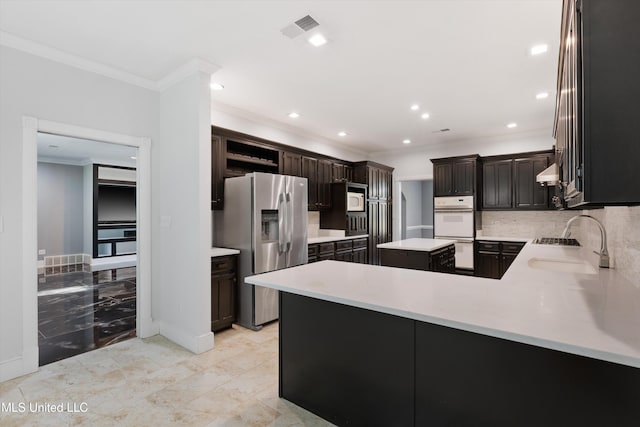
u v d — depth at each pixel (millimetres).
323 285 1816
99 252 7473
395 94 3695
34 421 1907
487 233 5973
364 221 6023
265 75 3168
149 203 3219
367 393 1717
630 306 1364
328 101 3924
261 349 2959
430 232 9273
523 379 1268
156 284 3277
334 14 2193
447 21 2283
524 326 1146
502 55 2773
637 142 968
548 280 1886
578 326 1138
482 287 1742
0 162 2363
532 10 2154
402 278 1994
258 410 2014
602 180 991
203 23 2285
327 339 1887
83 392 2221
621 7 985
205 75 2920
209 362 2682
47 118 2588
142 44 2564
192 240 2932
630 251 1791
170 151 3186
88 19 2217
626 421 1100
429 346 1500
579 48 1092
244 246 3596
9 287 2400
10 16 2166
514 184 5477
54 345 3020
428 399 1506
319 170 5418
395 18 2240
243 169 4332
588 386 1151
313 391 1965
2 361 2363
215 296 3391
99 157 6980
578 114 1089
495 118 4633
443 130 5297
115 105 2992
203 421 1909
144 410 2018
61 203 7215
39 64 2559
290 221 3934
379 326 1667
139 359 2732
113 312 4043
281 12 2168
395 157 6910
